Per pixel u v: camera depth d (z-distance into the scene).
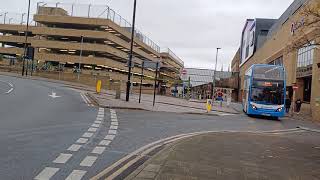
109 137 12.15
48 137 10.99
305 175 8.44
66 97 28.22
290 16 50.91
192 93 94.12
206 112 31.61
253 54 91.56
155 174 7.44
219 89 88.44
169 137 13.77
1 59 70.06
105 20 72.06
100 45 71.12
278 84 31.62
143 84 90.12
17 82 40.44
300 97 48.12
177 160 9.04
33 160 7.99
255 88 31.80
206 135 15.01
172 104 38.06
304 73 44.22
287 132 21.77
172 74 120.12
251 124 24.89
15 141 9.95
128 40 83.75
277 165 9.47
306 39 17.52
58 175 6.98
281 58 58.22
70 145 10.06
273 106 31.39
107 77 60.84
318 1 17.67
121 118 18.58
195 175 7.54
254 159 10.09
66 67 71.56
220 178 7.46
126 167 8.12
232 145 12.52
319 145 15.07
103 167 7.93
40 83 44.41
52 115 16.77
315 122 33.22
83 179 6.86
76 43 72.19
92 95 33.44
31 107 19.31
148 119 19.62
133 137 12.79
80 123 14.93
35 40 74.75
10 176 6.64
